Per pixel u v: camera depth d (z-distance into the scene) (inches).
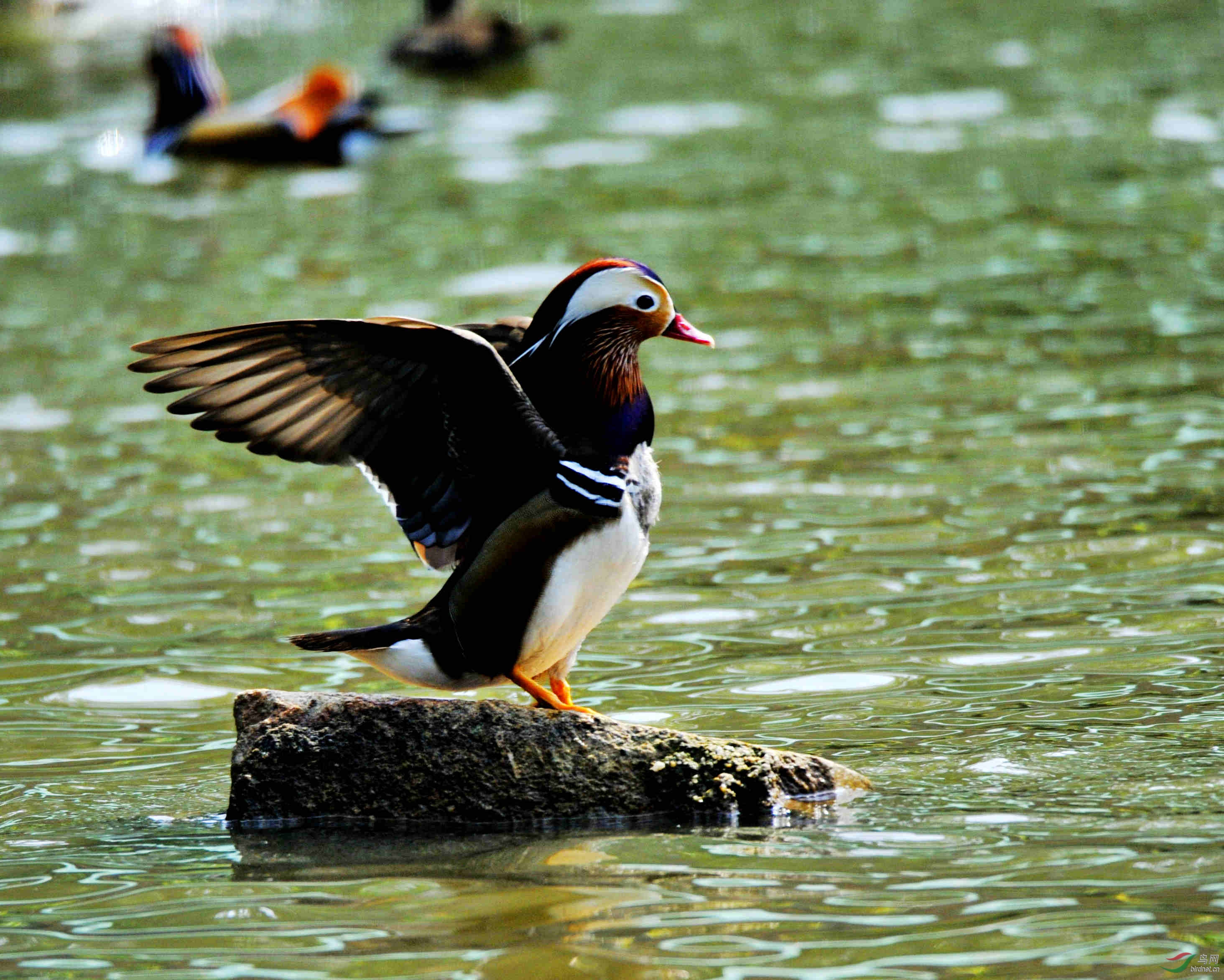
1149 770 350.0
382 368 336.2
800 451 613.0
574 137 1160.8
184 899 308.7
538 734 351.3
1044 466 581.3
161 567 529.0
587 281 354.0
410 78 1376.7
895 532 530.0
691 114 1212.5
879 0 1649.9
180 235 962.7
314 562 531.8
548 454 340.5
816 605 475.2
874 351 725.9
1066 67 1307.8
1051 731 376.8
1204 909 283.1
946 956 271.0
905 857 311.6
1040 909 286.0
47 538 557.3
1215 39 1378.0
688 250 886.4
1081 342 721.6
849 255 871.1
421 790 350.0
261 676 443.8
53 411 692.1
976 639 442.3
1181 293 781.9
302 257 898.1
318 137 1139.3
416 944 283.7
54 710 423.5
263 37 1581.0
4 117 1279.5
